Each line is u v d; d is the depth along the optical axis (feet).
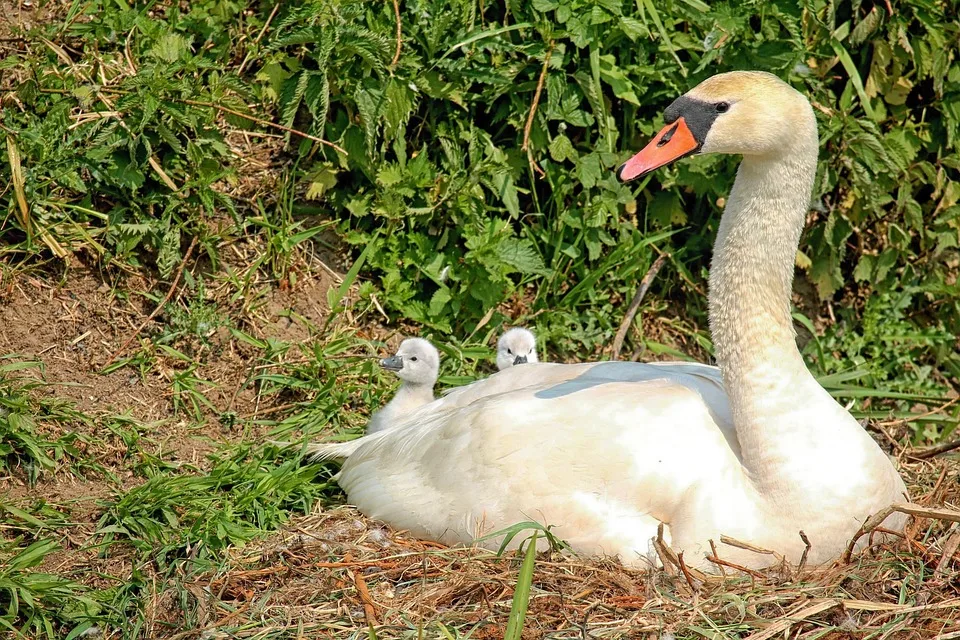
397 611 25.11
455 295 37.76
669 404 26.78
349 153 37.58
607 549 26.03
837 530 25.46
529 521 25.91
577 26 37.35
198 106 35.96
